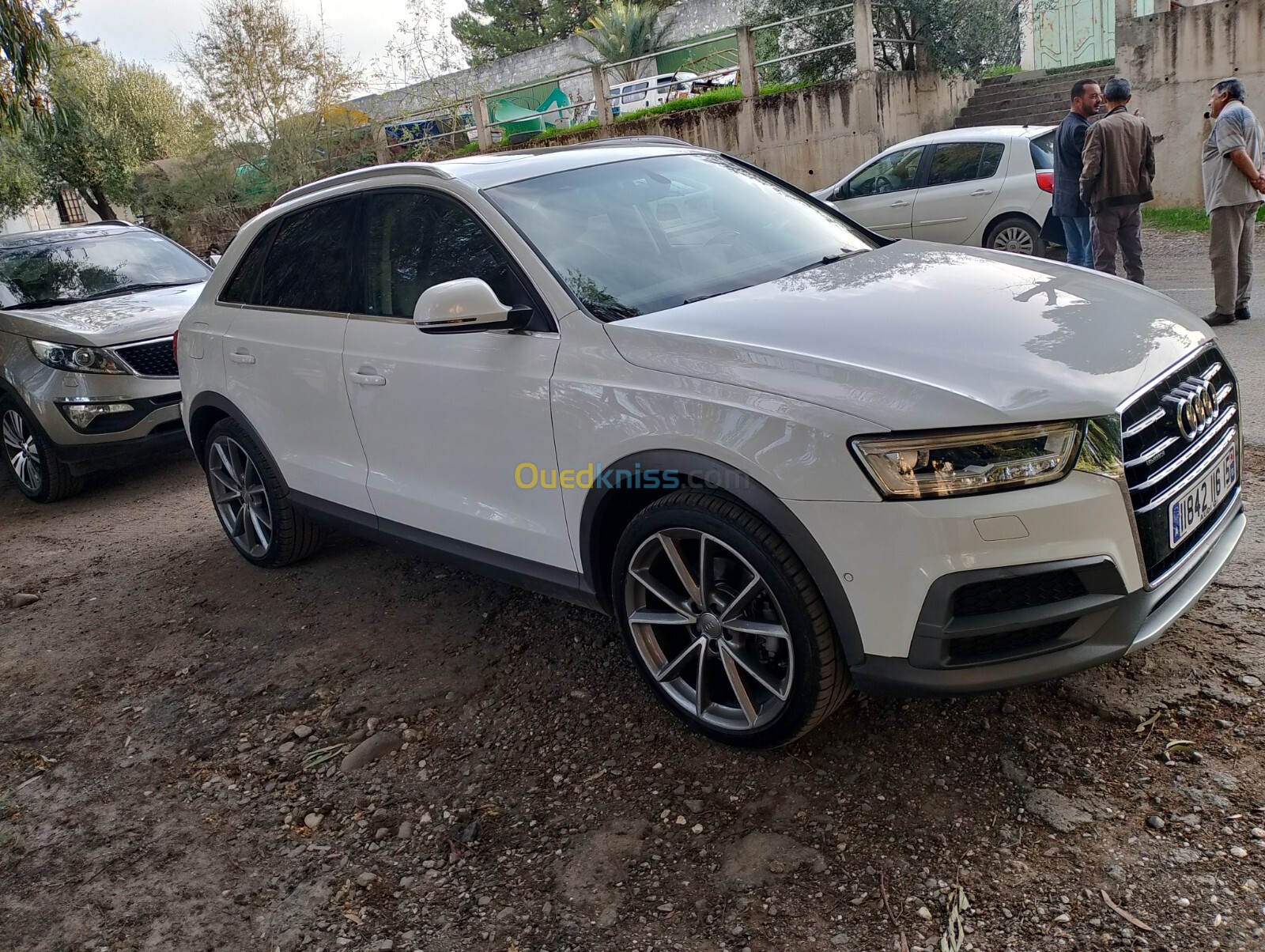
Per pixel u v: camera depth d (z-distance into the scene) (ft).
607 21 80.84
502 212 10.96
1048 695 9.45
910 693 7.91
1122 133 23.67
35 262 24.21
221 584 15.72
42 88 29.91
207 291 15.74
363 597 14.39
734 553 8.66
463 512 11.38
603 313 9.96
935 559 7.48
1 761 11.37
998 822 8.04
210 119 68.74
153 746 11.19
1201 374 8.91
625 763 9.62
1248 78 38.81
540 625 12.70
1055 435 7.50
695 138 56.44
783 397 8.11
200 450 16.37
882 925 7.25
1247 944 6.59
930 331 8.68
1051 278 10.24
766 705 9.06
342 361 12.53
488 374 10.48
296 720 11.31
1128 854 7.50
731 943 7.30
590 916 7.78
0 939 8.45
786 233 12.17
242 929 8.18
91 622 14.98
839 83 49.37
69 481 21.97
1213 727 8.70
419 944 7.77
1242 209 21.85
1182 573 8.42
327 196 13.42
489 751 10.18
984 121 54.03
